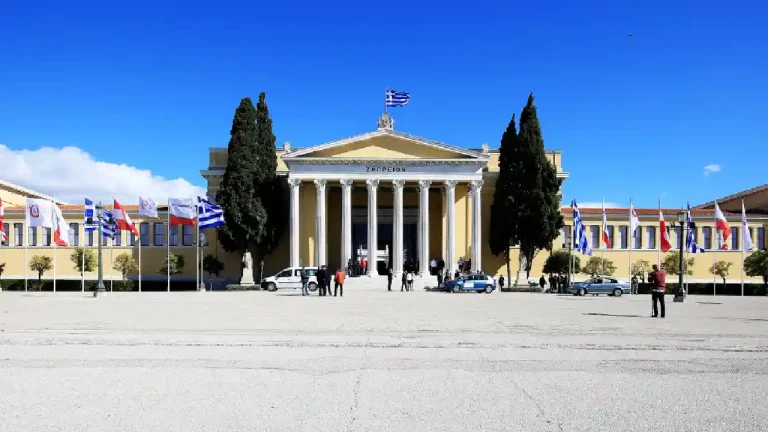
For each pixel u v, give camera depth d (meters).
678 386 11.95
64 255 72.88
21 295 50.44
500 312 31.12
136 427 9.05
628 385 12.02
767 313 31.75
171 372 13.17
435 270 71.50
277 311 31.31
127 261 69.88
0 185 77.81
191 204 57.88
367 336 19.95
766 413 9.94
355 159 66.25
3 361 14.51
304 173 66.44
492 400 10.75
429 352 16.31
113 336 19.52
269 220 65.94
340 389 11.57
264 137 66.56
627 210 74.88
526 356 15.66
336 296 48.59
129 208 73.31
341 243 70.19
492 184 72.75
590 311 32.22
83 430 8.88
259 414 9.77
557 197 64.38
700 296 57.41
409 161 66.50
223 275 72.00
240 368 13.70
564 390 11.55
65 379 12.37
